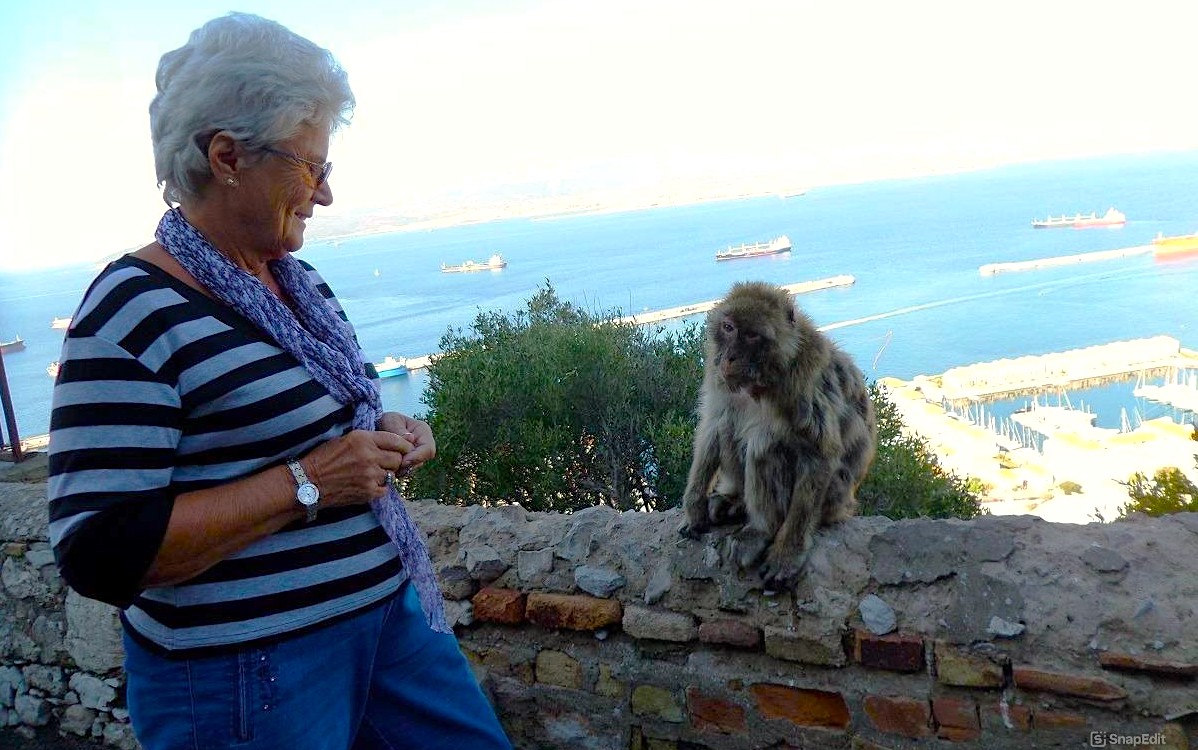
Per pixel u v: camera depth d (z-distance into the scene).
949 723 2.70
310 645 1.84
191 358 1.65
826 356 3.36
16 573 4.07
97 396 1.57
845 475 3.33
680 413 6.62
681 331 7.64
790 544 2.97
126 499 1.56
